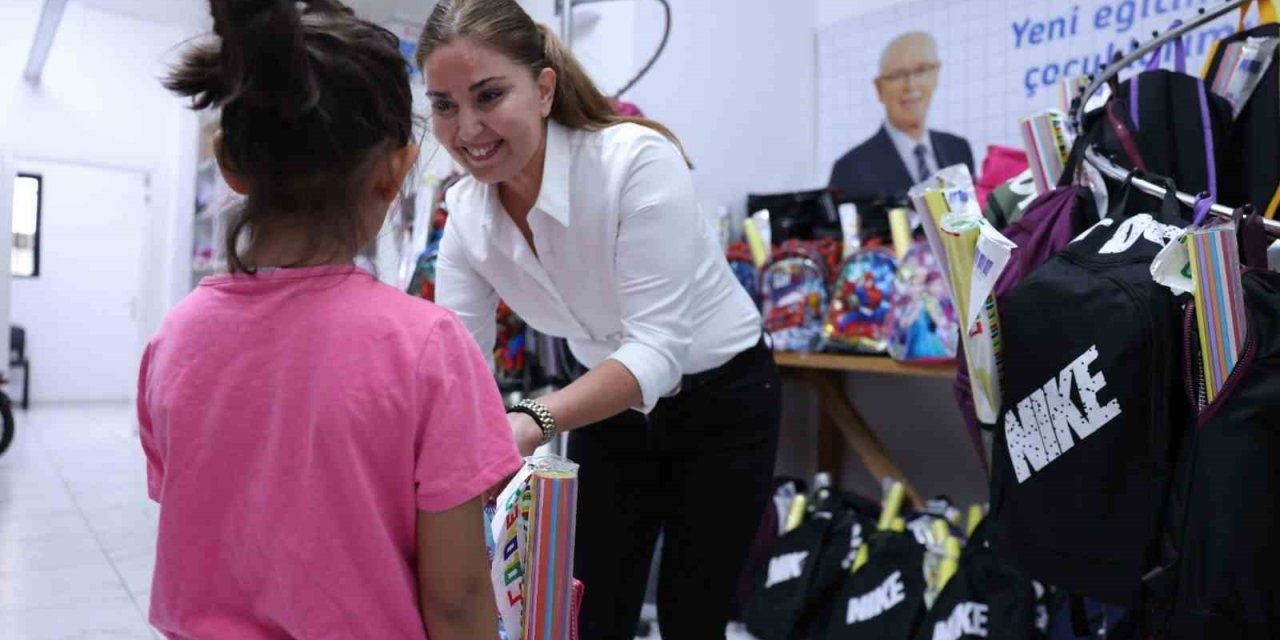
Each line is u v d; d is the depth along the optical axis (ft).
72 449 15.53
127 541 9.51
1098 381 3.41
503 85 3.26
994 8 8.29
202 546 2.17
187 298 2.33
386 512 2.08
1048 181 4.74
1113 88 4.59
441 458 2.06
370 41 2.14
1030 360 3.70
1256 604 3.06
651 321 3.55
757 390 4.27
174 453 2.18
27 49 16.47
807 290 7.66
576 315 4.13
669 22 6.37
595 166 3.63
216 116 2.15
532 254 3.88
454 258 4.19
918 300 6.58
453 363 2.13
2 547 9.18
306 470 2.04
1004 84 8.22
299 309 2.12
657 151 3.66
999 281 4.30
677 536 4.30
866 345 7.13
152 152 18.10
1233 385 3.10
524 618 2.47
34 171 24.13
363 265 2.30
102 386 25.36
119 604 7.61
